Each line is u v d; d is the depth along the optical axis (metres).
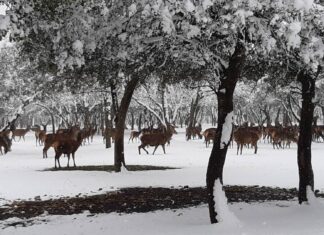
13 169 20.09
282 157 25.28
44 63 12.10
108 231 8.90
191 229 8.55
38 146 40.22
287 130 34.88
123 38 8.72
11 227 9.55
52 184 15.26
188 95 52.88
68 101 50.16
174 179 16.44
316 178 16.33
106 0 8.73
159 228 8.93
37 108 59.41
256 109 74.12
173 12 7.43
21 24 7.86
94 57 10.99
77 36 9.00
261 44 7.97
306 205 10.69
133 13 8.16
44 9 8.23
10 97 42.25
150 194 13.51
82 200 12.60
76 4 8.72
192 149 32.78
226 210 8.81
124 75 12.73
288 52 9.32
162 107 43.69
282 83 12.59
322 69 10.58
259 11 7.63
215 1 7.41
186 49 9.36
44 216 10.64
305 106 10.80
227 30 8.00
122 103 18.39
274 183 15.23
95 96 39.31
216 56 9.02
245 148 33.03
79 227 9.40
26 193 13.74
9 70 39.25
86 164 22.66
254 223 8.97
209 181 8.96
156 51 9.62
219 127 8.95
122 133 18.50
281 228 8.23
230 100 8.93
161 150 31.89
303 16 7.79
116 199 12.71
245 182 15.48
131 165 21.45
